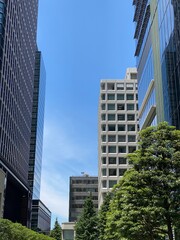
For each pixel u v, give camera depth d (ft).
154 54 163.22
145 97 185.57
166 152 67.92
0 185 167.22
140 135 72.38
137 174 66.95
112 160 309.22
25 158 284.61
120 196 71.36
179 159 66.95
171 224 67.67
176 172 67.26
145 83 191.01
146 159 68.23
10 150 228.22
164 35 143.13
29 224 289.12
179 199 64.08
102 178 302.04
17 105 251.80
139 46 212.64
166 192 64.95
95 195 499.92
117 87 334.03
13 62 237.66
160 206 63.82
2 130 207.10
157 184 66.33
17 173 241.14
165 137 70.33
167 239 96.63
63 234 366.84
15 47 244.22
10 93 228.84
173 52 128.67
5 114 215.10
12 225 61.05
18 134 255.09
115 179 301.43
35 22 340.18
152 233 68.59
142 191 65.16
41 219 451.12
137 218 66.49
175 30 125.90
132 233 67.92
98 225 193.98
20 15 262.26
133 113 324.80
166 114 137.59
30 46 309.63
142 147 71.41
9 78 225.97
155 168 68.39
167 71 137.18
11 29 231.71
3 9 215.10
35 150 417.69
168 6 137.39
